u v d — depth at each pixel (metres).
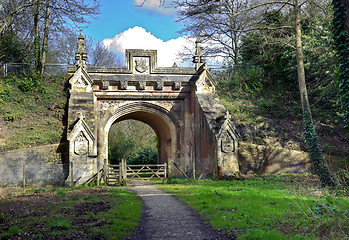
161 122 24.64
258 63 27.41
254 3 19.08
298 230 6.69
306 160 19.55
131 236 6.97
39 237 6.16
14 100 20.91
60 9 24.59
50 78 23.11
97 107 21.27
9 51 25.61
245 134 21.08
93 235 6.65
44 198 11.42
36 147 17.00
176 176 21.70
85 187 15.91
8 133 18.12
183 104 22.45
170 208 10.14
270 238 6.10
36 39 25.53
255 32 20.53
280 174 18.84
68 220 7.64
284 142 20.83
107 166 17.84
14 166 16.31
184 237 6.93
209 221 8.16
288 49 24.50
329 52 20.47
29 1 24.47
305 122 15.75
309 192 11.34
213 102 20.69
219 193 11.92
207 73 21.39
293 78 24.70
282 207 8.81
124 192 13.63
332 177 12.44
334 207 7.39
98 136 21.02
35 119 19.66
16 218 7.62
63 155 17.52
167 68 22.03
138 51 21.80
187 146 22.08
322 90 22.19
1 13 24.12
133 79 21.41
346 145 20.81
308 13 18.91
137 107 22.12
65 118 19.94
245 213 8.34
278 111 23.70
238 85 26.09
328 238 6.14
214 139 18.16
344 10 9.85
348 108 10.23
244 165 19.14
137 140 35.97
